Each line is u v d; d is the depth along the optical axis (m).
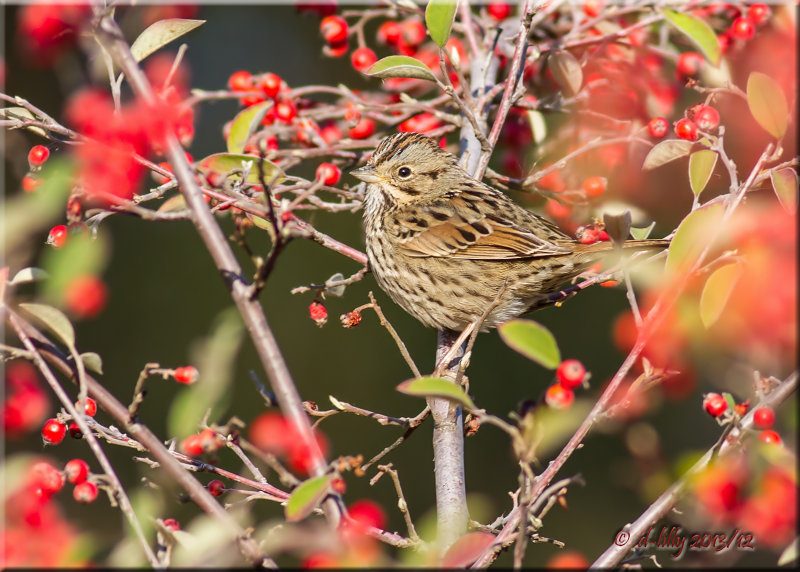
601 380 14.38
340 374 15.19
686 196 9.72
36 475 5.38
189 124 8.35
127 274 15.60
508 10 10.13
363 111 9.54
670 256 5.96
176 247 15.98
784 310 5.54
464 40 10.52
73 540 4.95
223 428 5.04
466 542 4.80
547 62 9.72
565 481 5.15
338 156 9.84
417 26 9.85
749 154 9.17
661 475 5.35
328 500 5.14
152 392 14.71
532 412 5.44
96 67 6.14
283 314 15.53
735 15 9.63
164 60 7.02
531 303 9.36
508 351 14.79
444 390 4.84
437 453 7.14
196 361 4.86
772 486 5.18
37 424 5.93
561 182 9.88
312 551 4.98
